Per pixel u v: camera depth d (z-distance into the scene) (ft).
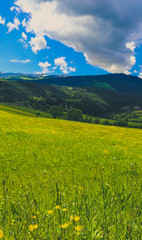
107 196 12.38
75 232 8.11
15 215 9.77
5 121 110.52
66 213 10.67
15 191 18.17
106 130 138.00
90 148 61.16
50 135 78.84
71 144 65.16
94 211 9.98
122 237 7.64
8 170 35.35
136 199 11.46
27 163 40.81
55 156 47.93
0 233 7.25
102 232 7.88
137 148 69.41
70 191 16.10
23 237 8.24
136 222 9.09
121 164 43.75
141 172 34.47
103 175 29.27
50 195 15.12
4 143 56.44
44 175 30.07
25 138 67.31
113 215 10.05
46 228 9.06
